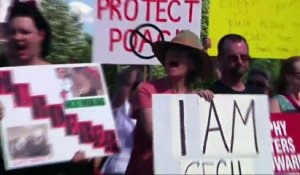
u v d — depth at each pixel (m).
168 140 4.17
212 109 4.28
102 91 4.21
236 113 4.33
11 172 4.19
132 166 4.48
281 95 5.01
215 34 4.85
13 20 4.26
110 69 4.58
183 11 4.69
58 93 4.11
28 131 4.03
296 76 5.00
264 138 4.37
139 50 4.60
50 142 4.07
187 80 4.59
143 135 4.45
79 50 4.48
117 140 4.21
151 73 4.64
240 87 4.79
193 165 4.20
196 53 4.57
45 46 4.36
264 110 4.38
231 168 4.28
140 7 4.59
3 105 4.00
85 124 4.14
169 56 4.55
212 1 4.83
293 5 5.06
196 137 4.22
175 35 4.68
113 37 4.55
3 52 4.25
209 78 4.67
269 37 4.98
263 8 4.96
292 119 4.71
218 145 4.27
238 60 4.73
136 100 4.50
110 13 4.54
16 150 4.00
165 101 4.18
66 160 4.09
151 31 4.62
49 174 4.28
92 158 4.34
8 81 4.02
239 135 4.32
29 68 4.07
